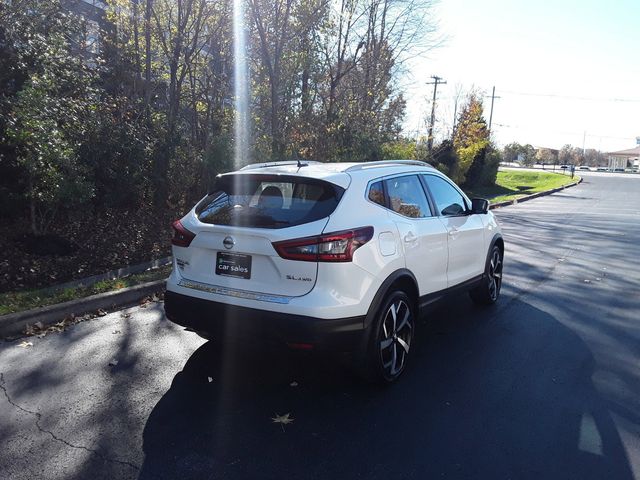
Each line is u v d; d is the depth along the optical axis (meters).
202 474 3.04
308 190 4.03
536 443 3.43
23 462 3.12
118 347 4.96
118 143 9.06
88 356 4.73
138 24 12.26
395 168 4.81
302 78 14.89
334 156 14.38
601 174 72.44
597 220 16.91
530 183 43.78
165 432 3.49
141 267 7.92
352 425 3.63
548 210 21.00
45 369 4.43
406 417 3.75
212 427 3.57
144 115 10.49
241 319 3.85
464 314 6.25
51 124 7.33
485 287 6.36
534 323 5.93
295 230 3.75
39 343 5.00
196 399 3.97
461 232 5.44
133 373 4.40
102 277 7.20
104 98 10.00
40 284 6.84
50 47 8.06
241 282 3.92
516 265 9.21
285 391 4.14
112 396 3.98
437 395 4.11
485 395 4.12
